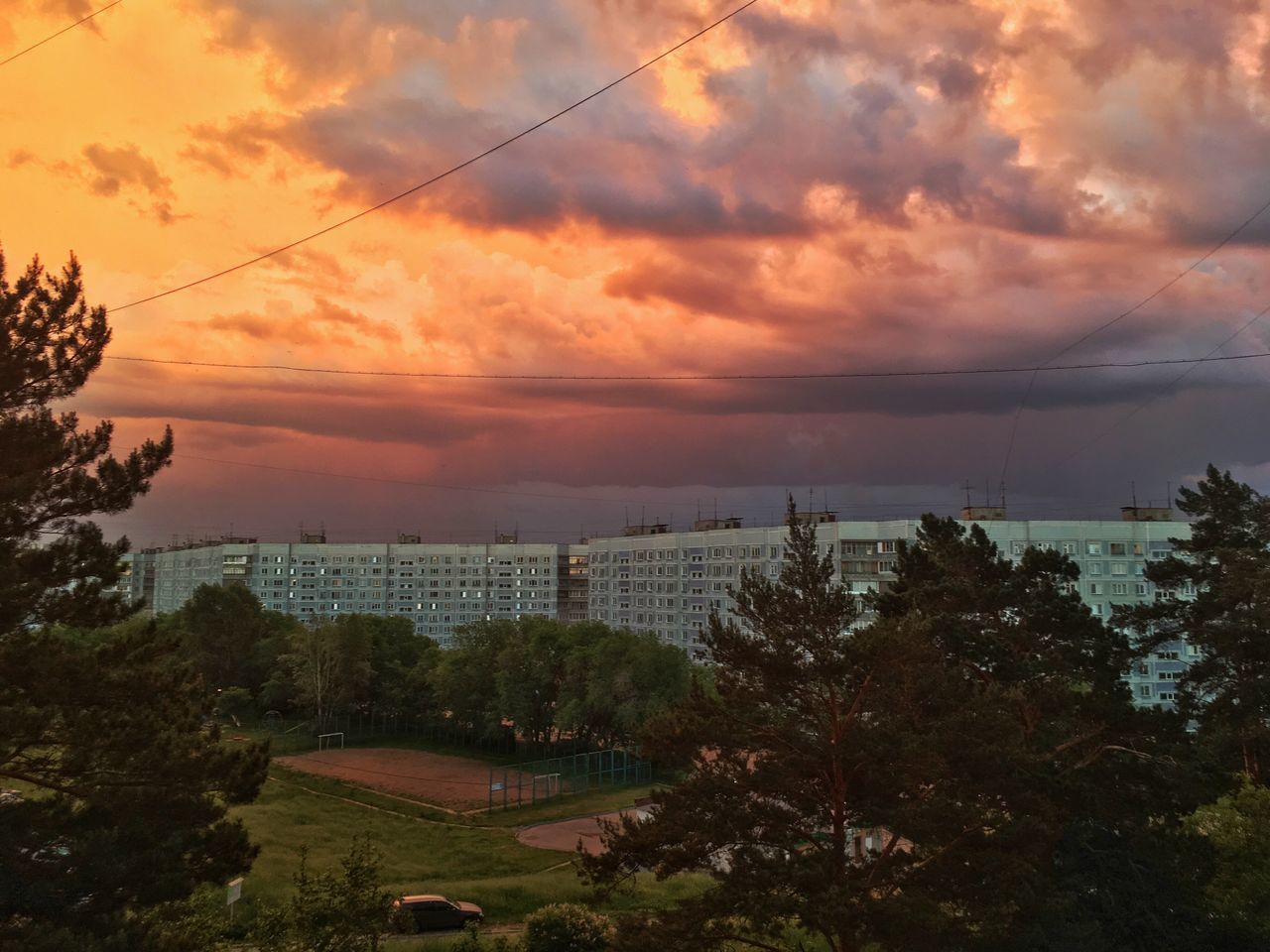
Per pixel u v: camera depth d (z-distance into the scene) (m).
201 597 132.25
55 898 18.33
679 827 25.27
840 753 24.84
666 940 23.88
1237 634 42.03
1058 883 29.86
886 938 22.42
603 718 105.25
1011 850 25.14
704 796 25.55
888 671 26.09
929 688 26.33
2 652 19.83
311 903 24.28
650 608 159.38
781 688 26.83
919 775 24.42
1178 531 116.12
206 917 27.77
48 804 20.05
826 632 26.67
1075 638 34.91
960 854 24.80
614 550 169.88
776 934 23.88
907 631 25.97
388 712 130.75
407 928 37.09
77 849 19.09
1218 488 47.31
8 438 20.52
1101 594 114.25
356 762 106.31
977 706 26.38
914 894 22.92
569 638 112.81
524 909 48.28
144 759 20.66
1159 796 31.50
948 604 36.22
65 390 22.44
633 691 100.38
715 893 23.86
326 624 127.25
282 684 126.19
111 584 22.38
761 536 135.12
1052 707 32.16
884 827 24.50
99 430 22.67
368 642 126.06
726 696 27.36
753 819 25.12
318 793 88.62
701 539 147.62
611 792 89.62
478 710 116.00
